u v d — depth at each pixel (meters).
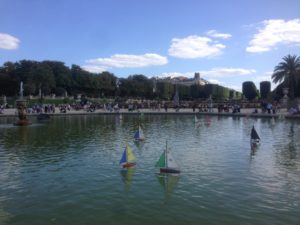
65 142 30.91
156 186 16.50
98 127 44.94
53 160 22.80
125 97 166.50
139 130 32.41
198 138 33.69
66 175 18.78
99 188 16.28
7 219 12.72
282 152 25.67
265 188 16.20
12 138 33.72
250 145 29.06
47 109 75.62
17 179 18.08
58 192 15.75
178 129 42.34
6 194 15.55
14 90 137.12
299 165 21.12
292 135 35.91
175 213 13.06
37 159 23.16
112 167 20.61
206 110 81.25
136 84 166.25
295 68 97.31
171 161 19.20
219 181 17.34
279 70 99.00
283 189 16.06
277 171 19.53
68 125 47.91
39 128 43.56
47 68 141.50
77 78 157.12
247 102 116.06
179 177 18.12
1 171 19.86
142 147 28.12
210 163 21.62
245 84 164.62
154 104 102.31
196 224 12.08
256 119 59.69
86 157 23.77
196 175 18.55
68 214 13.11
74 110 87.19
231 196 14.99
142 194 15.30
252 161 22.28
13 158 23.55
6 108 92.88
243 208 13.56
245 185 16.67
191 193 15.41
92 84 157.88
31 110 73.38
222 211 13.25
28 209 13.67
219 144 29.66
